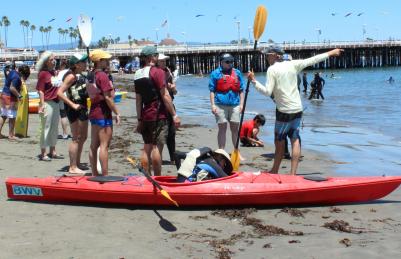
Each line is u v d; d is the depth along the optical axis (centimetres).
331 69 8712
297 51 8375
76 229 571
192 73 8181
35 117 1756
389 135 1393
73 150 834
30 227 574
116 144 1188
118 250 508
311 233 566
